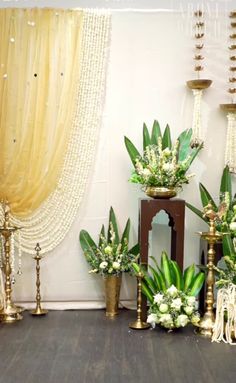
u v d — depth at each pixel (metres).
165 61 2.84
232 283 2.36
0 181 2.77
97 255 2.73
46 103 2.75
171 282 2.49
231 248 2.45
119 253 2.69
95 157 2.85
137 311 2.61
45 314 2.74
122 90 2.83
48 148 2.77
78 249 2.87
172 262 2.50
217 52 2.85
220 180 2.90
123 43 2.81
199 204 2.90
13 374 1.91
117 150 2.86
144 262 2.53
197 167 2.89
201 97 2.84
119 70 2.82
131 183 2.87
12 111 2.74
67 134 2.77
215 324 2.34
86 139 2.81
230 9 2.84
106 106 2.83
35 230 2.82
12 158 2.76
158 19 2.82
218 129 2.89
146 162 2.61
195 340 2.33
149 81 2.84
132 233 2.89
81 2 2.80
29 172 2.77
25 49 2.72
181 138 2.75
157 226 2.89
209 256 2.41
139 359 2.08
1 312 2.60
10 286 2.64
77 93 2.78
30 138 2.75
